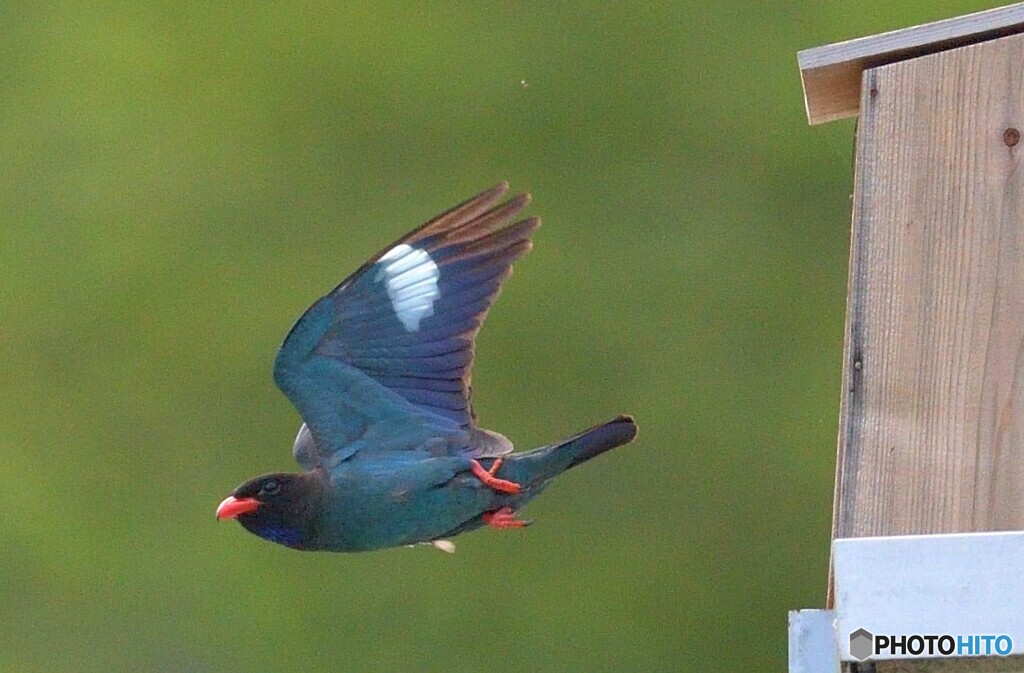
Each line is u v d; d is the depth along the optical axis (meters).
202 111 16.97
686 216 16.16
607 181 16.27
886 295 7.36
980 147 7.36
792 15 16.42
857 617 6.14
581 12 16.62
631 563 15.40
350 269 16.30
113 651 15.55
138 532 15.84
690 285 16.03
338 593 15.49
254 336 16.27
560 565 15.38
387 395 7.52
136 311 16.44
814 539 15.36
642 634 15.22
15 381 16.31
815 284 15.91
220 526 15.74
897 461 7.23
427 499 7.46
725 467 15.56
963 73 7.41
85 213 16.83
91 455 16.11
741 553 15.34
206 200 16.70
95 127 17.06
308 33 16.95
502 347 15.80
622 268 16.02
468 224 7.51
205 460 16.00
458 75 16.61
